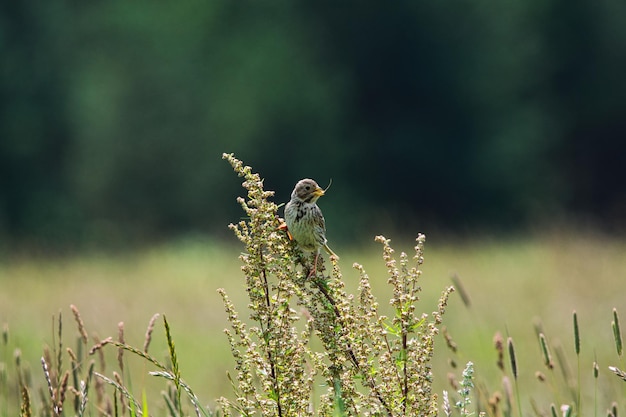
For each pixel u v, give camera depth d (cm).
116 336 1122
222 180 3722
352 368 381
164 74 3791
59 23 3916
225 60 3819
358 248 2508
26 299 1556
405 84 3872
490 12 3841
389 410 374
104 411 442
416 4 3844
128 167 3728
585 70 3875
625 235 2275
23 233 3716
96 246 3269
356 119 3897
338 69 3894
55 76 3891
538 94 3884
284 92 3769
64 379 409
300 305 381
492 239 2503
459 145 3838
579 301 1316
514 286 1497
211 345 1109
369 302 382
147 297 1558
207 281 1825
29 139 3831
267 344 377
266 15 3909
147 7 3900
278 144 3781
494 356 920
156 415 518
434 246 2330
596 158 3894
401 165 3847
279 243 385
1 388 531
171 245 2950
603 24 3856
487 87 3834
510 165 3750
